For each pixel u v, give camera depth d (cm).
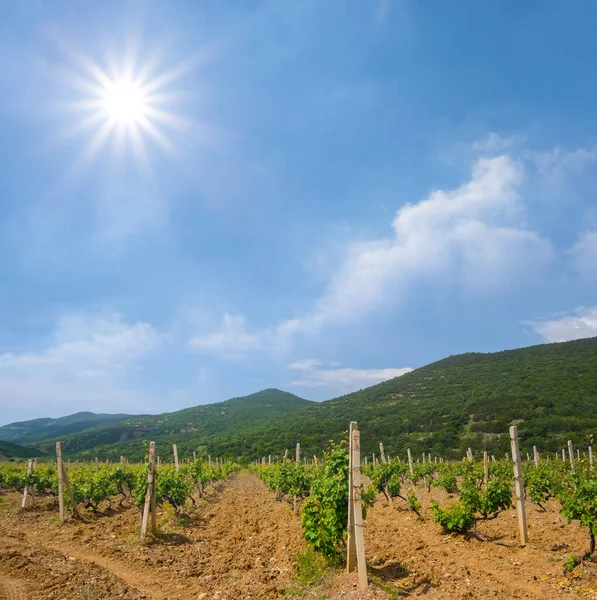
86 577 988
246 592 927
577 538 1239
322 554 1066
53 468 2969
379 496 2600
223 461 7031
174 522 1730
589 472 1073
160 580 1025
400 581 934
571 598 802
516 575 945
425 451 5828
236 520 1819
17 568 1055
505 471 2006
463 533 1387
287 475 2286
